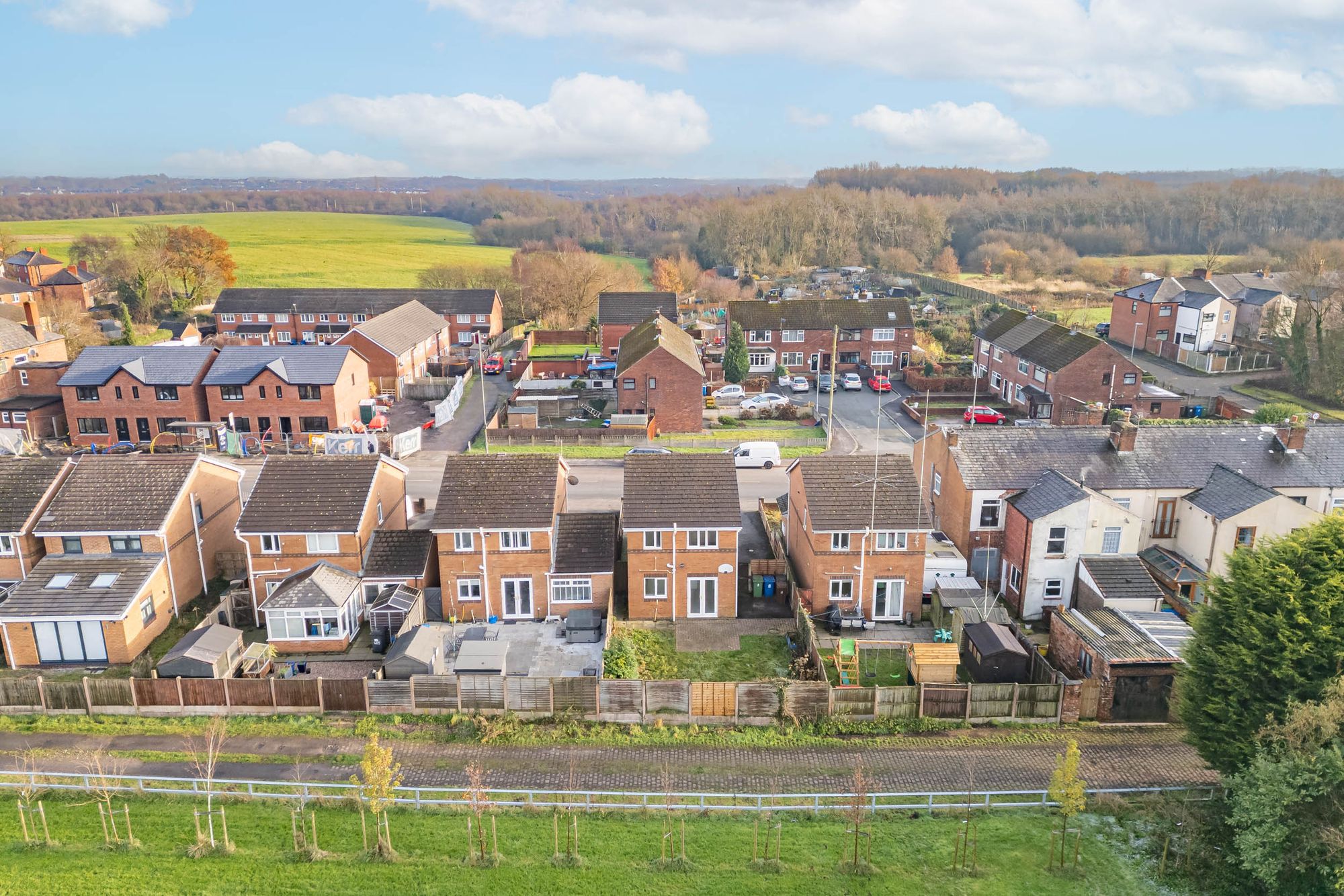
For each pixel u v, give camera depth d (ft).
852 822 101.35
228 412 253.24
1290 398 292.81
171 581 153.58
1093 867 94.02
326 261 645.10
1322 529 99.71
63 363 270.26
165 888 88.38
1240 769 93.66
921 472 190.49
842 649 136.26
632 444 250.16
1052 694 122.83
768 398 284.82
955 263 590.55
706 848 96.27
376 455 164.45
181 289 480.64
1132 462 164.25
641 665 138.51
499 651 130.72
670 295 364.99
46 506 153.69
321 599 143.54
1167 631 133.49
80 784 108.99
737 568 160.25
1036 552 150.82
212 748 111.65
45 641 140.26
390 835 98.12
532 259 507.71
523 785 110.01
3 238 542.57
